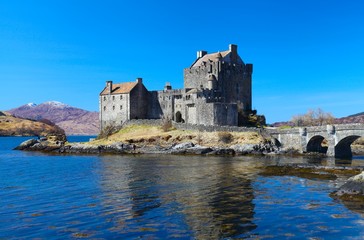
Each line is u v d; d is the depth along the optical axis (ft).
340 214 115.34
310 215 114.42
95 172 222.48
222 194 146.41
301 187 161.89
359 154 381.40
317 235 96.63
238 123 468.34
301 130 356.18
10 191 158.30
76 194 149.69
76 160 314.55
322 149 374.02
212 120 430.61
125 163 277.64
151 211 120.16
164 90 491.31
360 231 99.60
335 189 156.66
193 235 96.68
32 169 244.83
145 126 453.58
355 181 142.10
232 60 510.99
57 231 100.53
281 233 98.02
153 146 384.88
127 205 128.88
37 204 131.95
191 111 455.63
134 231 99.96
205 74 489.67
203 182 176.55
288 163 263.70
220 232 98.89
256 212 118.11
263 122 496.23
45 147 453.58
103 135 476.95
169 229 101.50
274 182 175.42
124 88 500.33
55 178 197.57
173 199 137.80
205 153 357.82
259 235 96.58
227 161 287.07
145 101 504.43
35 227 104.17
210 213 117.29
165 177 195.42
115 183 176.76
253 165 253.03
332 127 329.93
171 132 408.46
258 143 366.22
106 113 510.58
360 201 131.75
